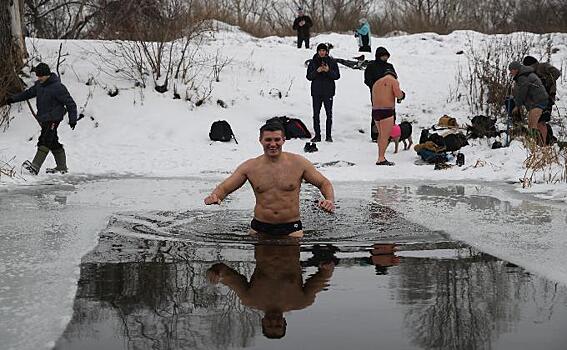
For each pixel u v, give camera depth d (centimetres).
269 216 619
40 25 3028
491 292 415
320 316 367
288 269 477
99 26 2494
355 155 1432
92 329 346
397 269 478
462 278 450
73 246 555
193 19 1927
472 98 1780
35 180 1071
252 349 317
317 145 1517
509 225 665
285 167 623
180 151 1441
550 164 1160
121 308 381
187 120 1617
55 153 1157
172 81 1748
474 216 725
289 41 2544
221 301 396
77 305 387
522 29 3966
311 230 641
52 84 1126
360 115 1734
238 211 761
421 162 1347
